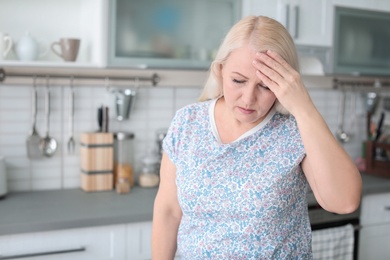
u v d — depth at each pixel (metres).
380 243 3.00
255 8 2.71
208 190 1.33
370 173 3.31
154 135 2.90
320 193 1.23
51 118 2.66
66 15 2.66
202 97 1.47
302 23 2.87
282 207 1.30
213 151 1.35
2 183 2.47
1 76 2.51
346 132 3.49
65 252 2.15
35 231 2.09
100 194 2.62
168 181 1.47
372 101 3.48
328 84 3.37
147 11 2.49
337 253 2.79
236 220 1.32
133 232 2.30
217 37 2.65
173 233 1.54
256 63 1.19
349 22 3.04
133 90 2.82
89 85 2.72
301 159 1.30
